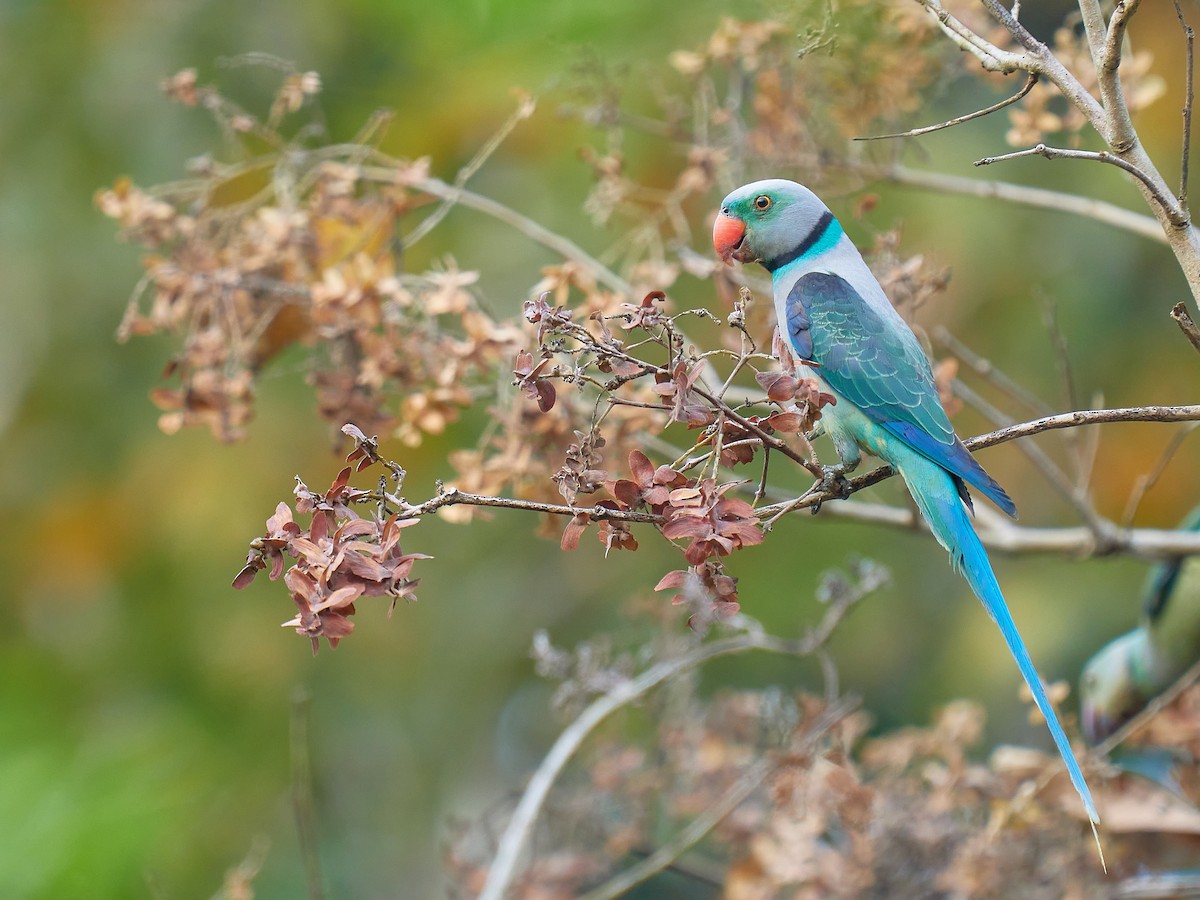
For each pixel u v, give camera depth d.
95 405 15.52
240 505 15.30
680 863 11.31
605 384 6.03
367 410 8.97
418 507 5.39
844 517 9.86
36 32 14.87
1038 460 9.61
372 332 9.12
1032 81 6.11
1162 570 10.27
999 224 15.72
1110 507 16.17
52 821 9.99
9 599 15.46
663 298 5.86
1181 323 5.93
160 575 15.65
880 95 9.93
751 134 10.22
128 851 9.98
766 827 9.86
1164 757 10.19
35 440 15.49
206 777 14.62
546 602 17.52
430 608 17.20
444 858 9.70
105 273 15.32
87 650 15.28
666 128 10.65
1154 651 10.47
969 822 9.57
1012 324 15.95
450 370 8.78
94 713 14.62
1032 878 9.01
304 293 9.32
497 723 17.69
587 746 11.66
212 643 15.63
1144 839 9.66
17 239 15.09
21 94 14.90
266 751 15.66
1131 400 16.09
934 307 15.63
